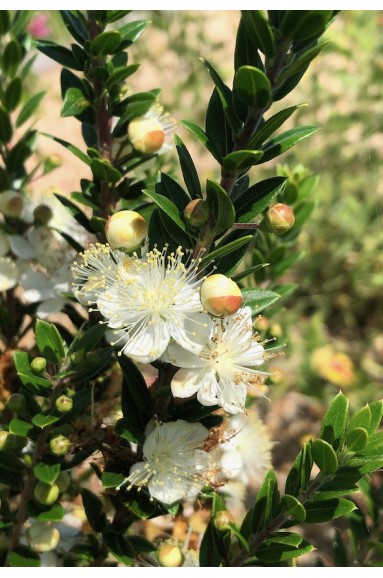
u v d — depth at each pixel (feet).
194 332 0.50
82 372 0.53
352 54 1.47
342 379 1.32
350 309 1.64
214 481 0.63
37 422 0.50
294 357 1.32
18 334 0.75
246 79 0.43
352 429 0.49
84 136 0.66
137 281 0.52
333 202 1.56
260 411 1.36
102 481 0.53
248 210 0.50
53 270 0.69
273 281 0.83
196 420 0.55
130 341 0.51
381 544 0.61
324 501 0.51
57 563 0.64
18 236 0.70
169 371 0.53
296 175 0.82
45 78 1.85
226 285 0.45
